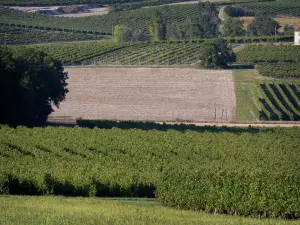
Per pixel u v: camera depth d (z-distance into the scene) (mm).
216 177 137000
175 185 139500
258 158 191250
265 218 127250
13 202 130500
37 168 162500
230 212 131625
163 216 117688
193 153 196375
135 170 166750
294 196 129625
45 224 108500
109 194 156250
